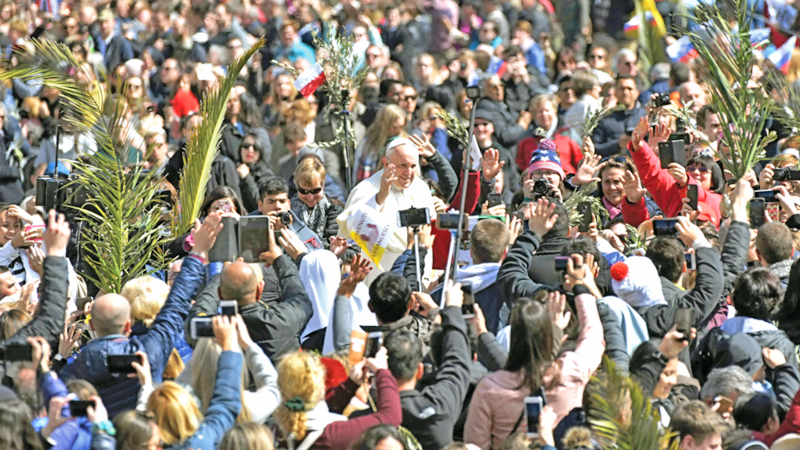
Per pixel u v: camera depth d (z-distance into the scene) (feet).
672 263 80.48
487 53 177.27
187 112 168.55
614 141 143.74
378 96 156.25
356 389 64.85
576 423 62.54
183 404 57.82
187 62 198.59
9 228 99.86
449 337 66.18
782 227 84.74
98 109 105.91
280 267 76.33
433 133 142.92
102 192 101.24
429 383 67.05
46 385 60.34
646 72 175.63
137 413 56.08
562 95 150.61
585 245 75.82
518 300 64.54
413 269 83.46
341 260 91.09
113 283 98.07
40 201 96.22
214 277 73.05
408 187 98.32
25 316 74.02
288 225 88.07
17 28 197.06
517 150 146.51
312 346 80.33
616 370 60.95
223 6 208.44
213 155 109.81
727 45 114.73
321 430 60.80
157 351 68.80
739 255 81.05
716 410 65.98
